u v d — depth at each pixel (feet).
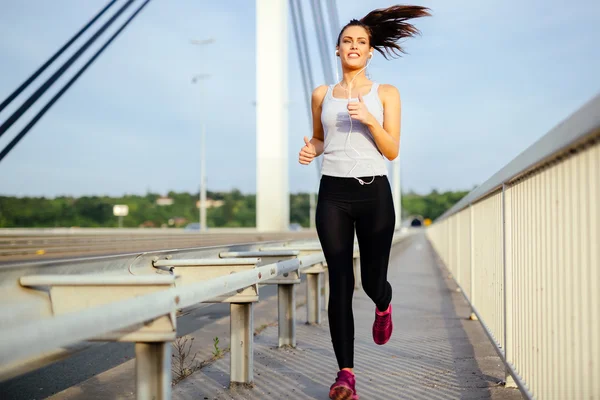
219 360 11.45
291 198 262.47
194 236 70.13
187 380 9.77
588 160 5.10
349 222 8.54
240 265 8.74
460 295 23.04
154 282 5.73
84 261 7.23
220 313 19.15
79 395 9.47
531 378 7.45
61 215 172.14
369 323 16.03
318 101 9.16
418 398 8.61
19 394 9.56
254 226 221.87
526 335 7.77
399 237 60.59
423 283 28.27
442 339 13.51
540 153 6.39
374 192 8.34
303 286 28.48
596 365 5.00
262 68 64.54
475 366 10.75
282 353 11.90
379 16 9.07
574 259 5.60
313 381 9.64
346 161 8.39
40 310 6.10
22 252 38.01
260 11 64.13
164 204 207.41
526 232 7.79
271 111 64.59
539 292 7.05
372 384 9.45
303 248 15.21
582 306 5.35
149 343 5.59
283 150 65.10
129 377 10.78
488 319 11.89
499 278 10.15
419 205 339.77
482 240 13.09
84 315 4.13
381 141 8.13
